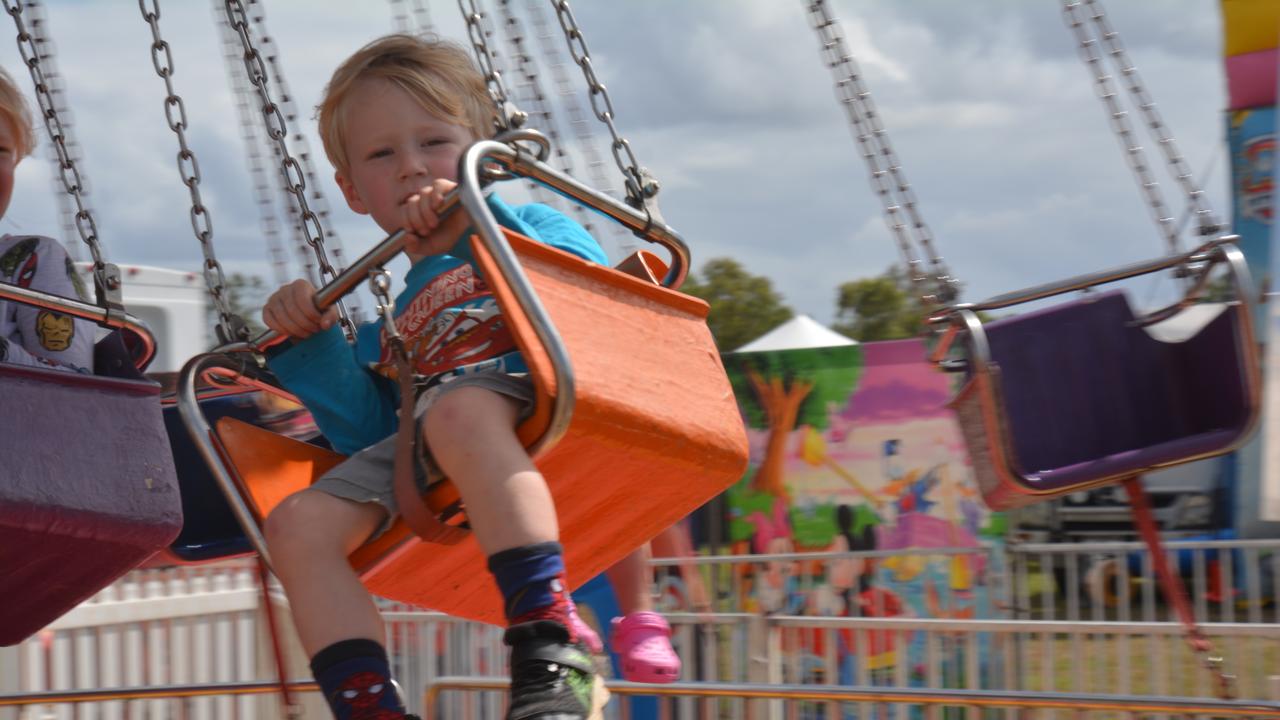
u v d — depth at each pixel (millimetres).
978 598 6719
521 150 2277
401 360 2244
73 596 3035
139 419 2883
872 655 5414
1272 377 6914
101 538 2781
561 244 2602
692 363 2426
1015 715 3951
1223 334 3645
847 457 9195
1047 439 3785
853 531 9109
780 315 32281
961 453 8914
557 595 1996
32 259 3064
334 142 2699
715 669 5633
